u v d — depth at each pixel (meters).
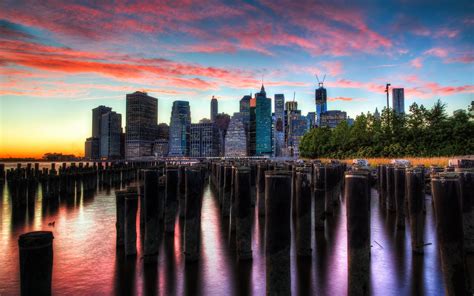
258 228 18.45
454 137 55.28
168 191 17.64
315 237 16.00
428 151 57.47
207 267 12.29
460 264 8.12
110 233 18.36
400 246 14.18
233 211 17.81
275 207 8.31
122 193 15.27
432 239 15.12
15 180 28.75
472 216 12.77
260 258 13.23
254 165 27.58
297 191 13.19
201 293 10.11
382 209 23.03
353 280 8.48
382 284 10.27
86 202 31.16
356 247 8.45
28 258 5.60
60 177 36.97
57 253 14.39
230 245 15.20
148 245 12.82
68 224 21.00
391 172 21.80
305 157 114.56
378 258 12.62
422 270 11.37
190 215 12.84
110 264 12.83
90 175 41.72
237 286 10.55
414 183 13.26
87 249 14.98
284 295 8.31
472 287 9.51
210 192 38.22
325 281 10.64
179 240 16.25
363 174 8.54
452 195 8.16
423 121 61.03
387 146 66.00
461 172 12.99
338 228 17.75
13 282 11.40
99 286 10.79
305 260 12.66
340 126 93.06
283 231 8.30
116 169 51.69
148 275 11.62
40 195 37.03
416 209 13.19
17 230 19.58
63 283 11.05
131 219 13.67
